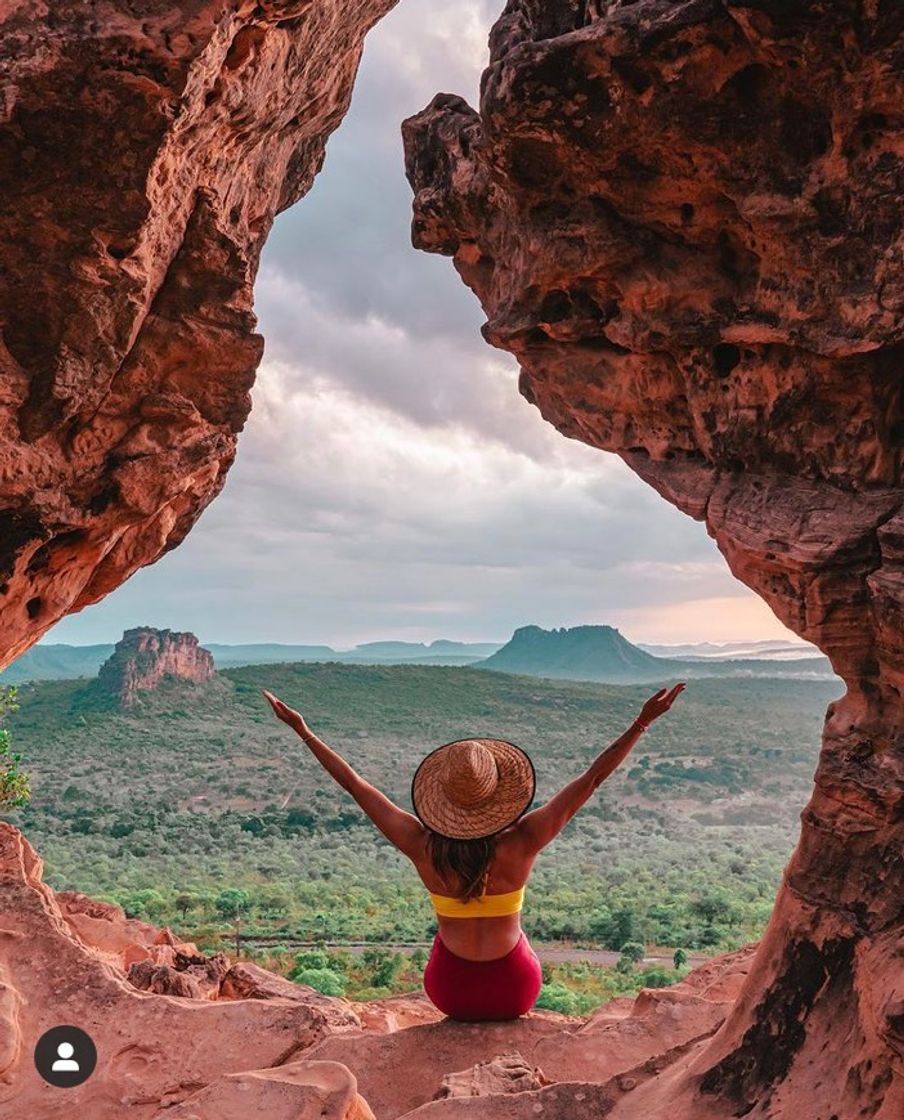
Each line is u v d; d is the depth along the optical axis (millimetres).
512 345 7945
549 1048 5352
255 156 8484
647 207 6543
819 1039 4148
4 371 6934
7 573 7582
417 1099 4957
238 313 7574
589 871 104938
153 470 7734
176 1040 4828
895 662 4848
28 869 7793
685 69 5754
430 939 67188
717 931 69500
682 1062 4770
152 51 6047
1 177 6418
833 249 5680
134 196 6535
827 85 5422
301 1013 5160
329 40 8234
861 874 4441
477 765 5160
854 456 5848
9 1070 4473
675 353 6863
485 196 8109
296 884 92750
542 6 6750
